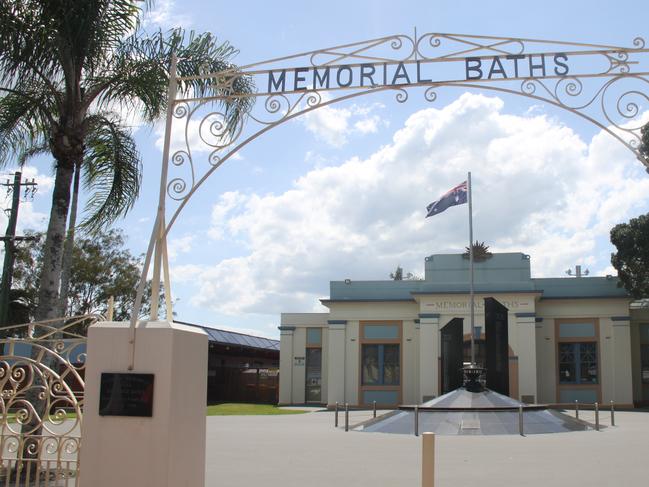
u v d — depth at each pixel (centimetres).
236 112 1073
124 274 4091
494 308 2677
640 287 3481
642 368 3872
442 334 2905
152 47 1250
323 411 3559
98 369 713
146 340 711
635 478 1102
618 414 3014
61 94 1230
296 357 4266
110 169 1334
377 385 3969
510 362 3684
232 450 1516
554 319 3878
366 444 1652
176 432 707
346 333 4050
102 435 700
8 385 1040
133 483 687
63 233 1145
